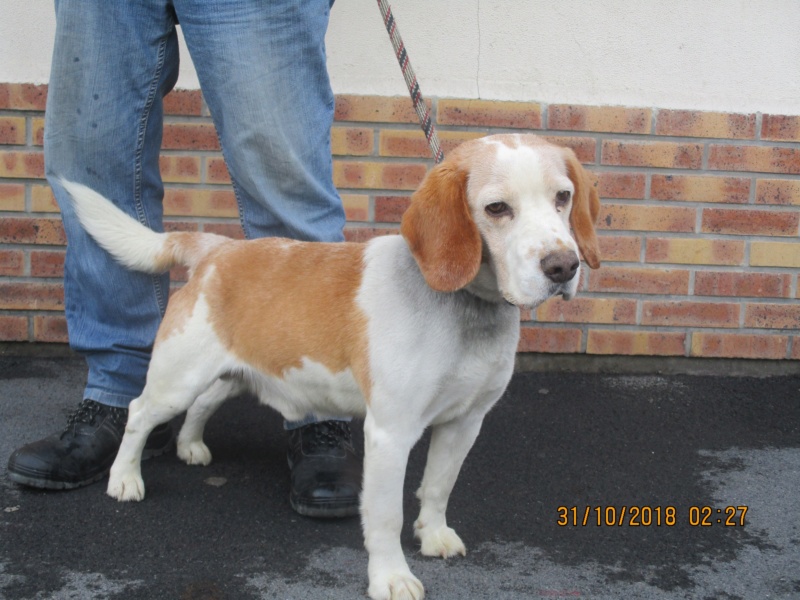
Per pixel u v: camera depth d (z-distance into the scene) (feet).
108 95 8.70
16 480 8.68
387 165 12.63
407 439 7.13
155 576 7.31
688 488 9.39
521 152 6.88
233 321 8.29
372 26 12.44
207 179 12.67
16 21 12.35
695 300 13.01
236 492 9.02
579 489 9.30
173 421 10.88
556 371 13.16
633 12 12.49
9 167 12.56
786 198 12.79
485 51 12.55
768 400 12.14
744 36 12.54
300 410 8.31
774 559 7.93
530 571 7.62
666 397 12.16
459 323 7.07
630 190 12.73
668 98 12.66
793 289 13.01
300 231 9.01
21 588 7.04
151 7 8.66
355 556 7.77
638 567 7.73
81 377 12.25
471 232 6.89
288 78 8.51
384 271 7.48
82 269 9.20
